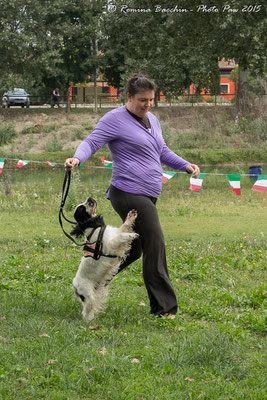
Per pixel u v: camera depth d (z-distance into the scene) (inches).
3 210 662.5
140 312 267.7
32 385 176.2
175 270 363.3
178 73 1035.9
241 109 1504.7
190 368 190.9
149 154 258.2
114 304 280.2
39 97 1887.3
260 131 1386.6
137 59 1107.9
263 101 1504.7
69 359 196.2
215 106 1624.0
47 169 1224.8
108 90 2452.0
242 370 190.9
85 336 224.4
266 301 287.9
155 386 177.0
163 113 1598.2
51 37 1610.5
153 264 256.2
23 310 260.8
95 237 246.7
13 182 983.6
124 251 244.4
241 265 378.0
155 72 1037.8
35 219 598.5
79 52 1727.4
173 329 240.4
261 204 709.3
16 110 1720.0
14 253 425.4
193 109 1605.6
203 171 1124.5
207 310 268.1
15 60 1611.7
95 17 1660.9
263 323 245.8
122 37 1099.9
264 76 1003.3
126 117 257.3
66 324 241.9
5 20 1555.1
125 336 226.4
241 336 226.4
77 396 171.9
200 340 212.2
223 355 200.8
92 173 1154.0
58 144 1393.9
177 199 763.4
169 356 198.4
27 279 334.6
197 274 349.4
